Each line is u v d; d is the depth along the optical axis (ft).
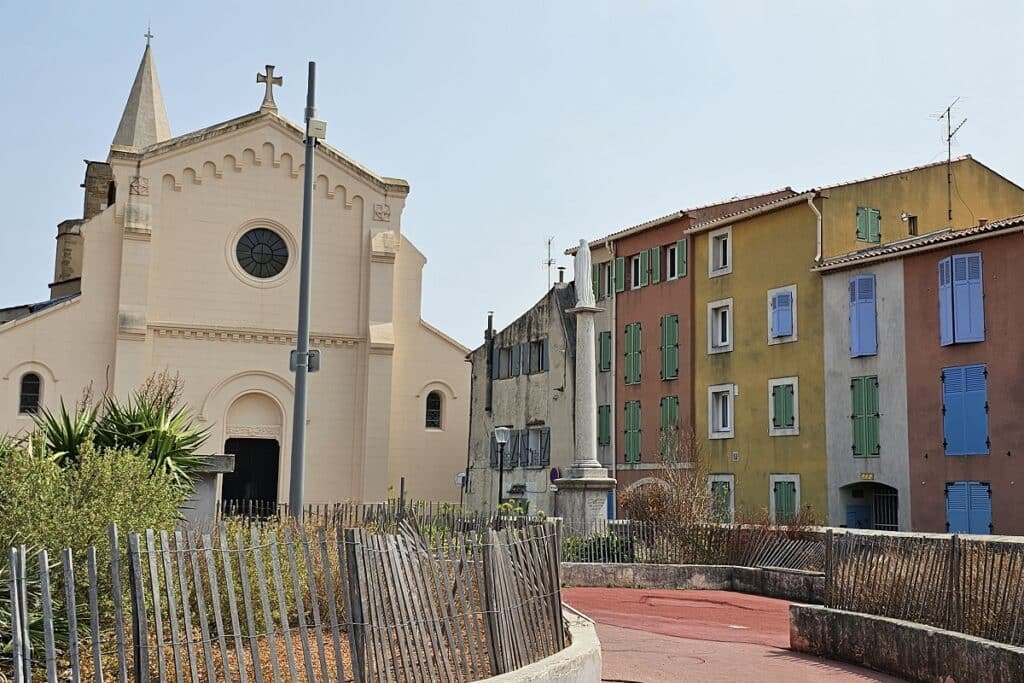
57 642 27.58
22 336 114.32
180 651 21.90
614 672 40.04
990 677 35.17
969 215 112.57
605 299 132.67
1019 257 84.23
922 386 91.09
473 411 151.84
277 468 123.54
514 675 26.78
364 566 25.05
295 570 24.62
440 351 131.23
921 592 41.57
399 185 131.64
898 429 92.79
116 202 120.26
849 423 97.45
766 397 107.04
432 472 128.57
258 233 126.21
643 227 125.59
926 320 91.30
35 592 27.43
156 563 22.00
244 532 35.32
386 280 128.36
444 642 27.50
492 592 29.66
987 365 86.02
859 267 97.81
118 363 115.44
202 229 123.13
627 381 126.52
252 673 26.78
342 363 127.13
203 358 121.49
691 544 79.05
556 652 33.37
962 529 86.58
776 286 107.24
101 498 31.99
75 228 182.60
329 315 127.13
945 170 111.45
